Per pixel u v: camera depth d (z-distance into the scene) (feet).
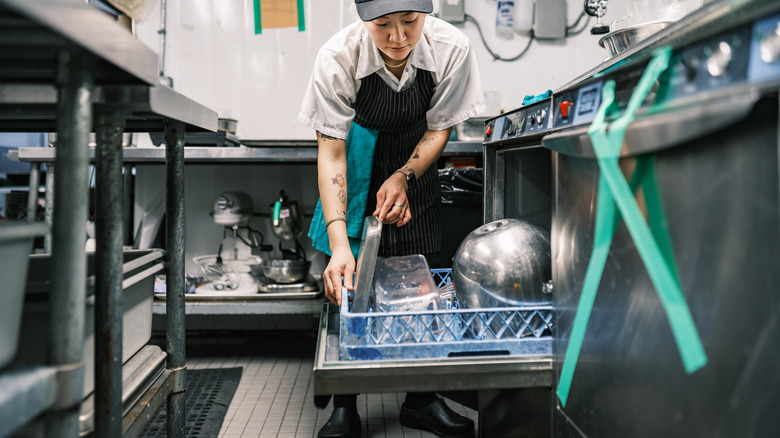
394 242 5.71
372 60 5.02
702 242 2.31
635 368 2.78
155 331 9.81
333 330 4.70
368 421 6.22
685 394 2.42
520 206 5.79
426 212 5.82
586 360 3.28
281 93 9.68
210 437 5.68
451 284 5.04
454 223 7.44
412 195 5.67
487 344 3.72
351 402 5.73
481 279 4.05
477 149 8.14
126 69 2.56
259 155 8.15
